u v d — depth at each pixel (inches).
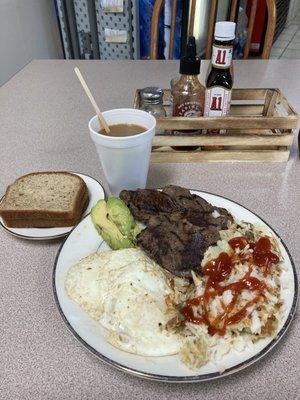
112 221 24.8
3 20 81.0
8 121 43.7
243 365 17.5
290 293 20.6
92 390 18.1
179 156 34.9
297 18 185.6
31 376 18.7
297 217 28.5
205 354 17.9
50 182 30.1
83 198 29.0
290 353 19.3
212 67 32.0
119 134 27.8
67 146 38.5
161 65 58.2
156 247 22.9
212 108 33.3
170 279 21.7
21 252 26.2
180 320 19.3
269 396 17.6
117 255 22.5
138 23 87.0
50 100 48.4
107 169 28.5
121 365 17.5
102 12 85.7
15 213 26.7
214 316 19.5
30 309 22.1
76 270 22.1
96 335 19.0
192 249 22.5
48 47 103.7
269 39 59.2
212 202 27.9
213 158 35.1
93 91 50.2
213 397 17.7
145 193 26.7
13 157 36.9
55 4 94.2
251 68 55.1
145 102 34.2
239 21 88.0
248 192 31.4
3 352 19.8
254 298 20.0
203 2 75.2
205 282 21.1
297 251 25.3
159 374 17.1
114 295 19.9
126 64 59.0
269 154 34.5
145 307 19.3
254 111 38.3
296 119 31.9
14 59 87.5
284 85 49.3
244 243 22.8
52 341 20.3
